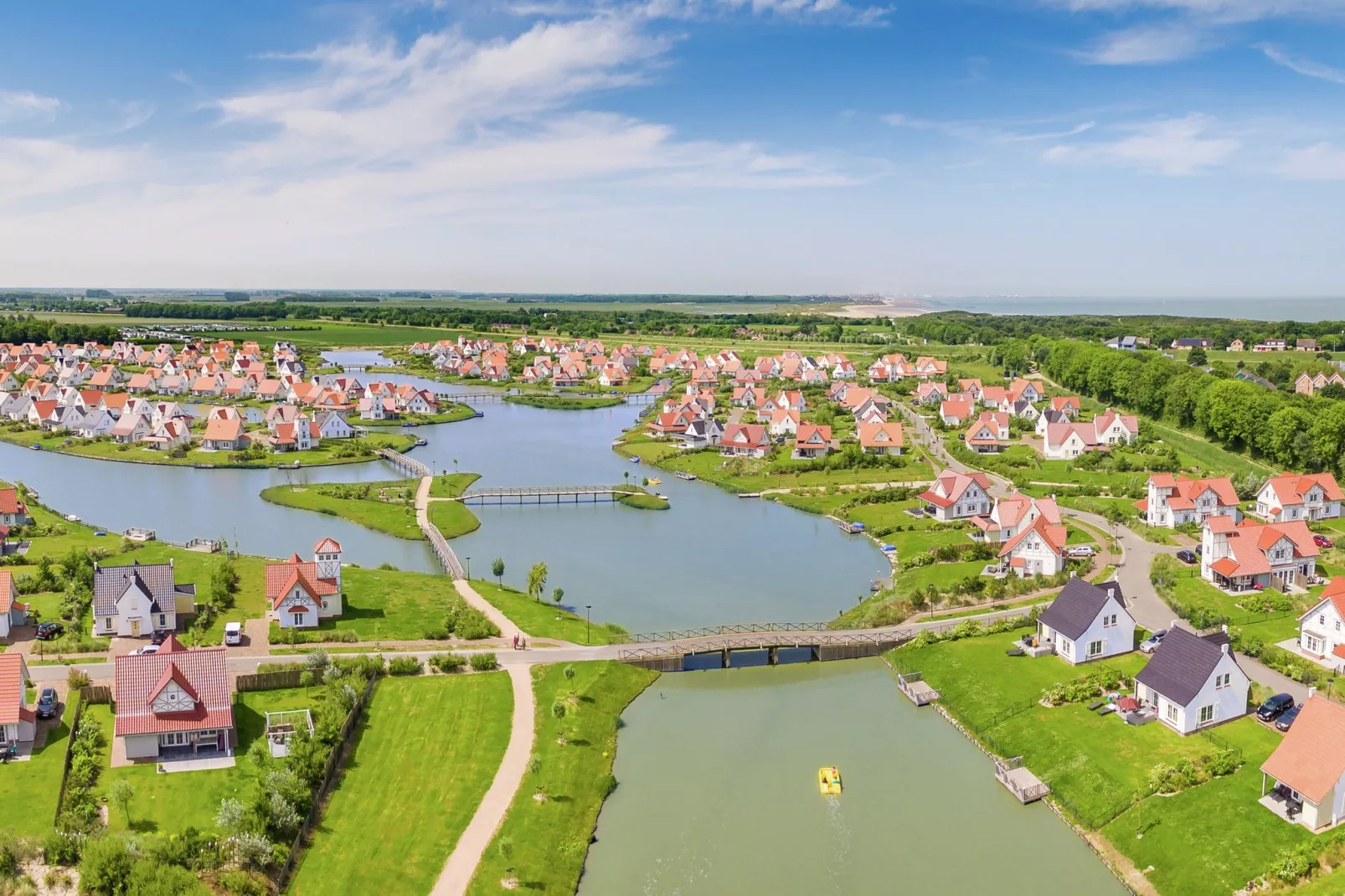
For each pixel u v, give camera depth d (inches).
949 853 2997.0
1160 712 3629.4
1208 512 6279.5
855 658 4446.4
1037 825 3159.5
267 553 5930.1
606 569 5689.0
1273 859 2787.9
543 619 4675.2
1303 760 2979.8
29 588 4867.1
